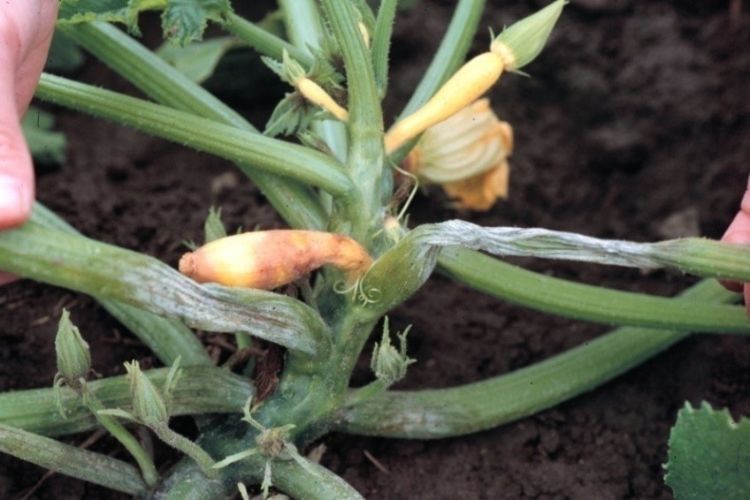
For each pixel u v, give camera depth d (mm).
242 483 962
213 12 987
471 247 895
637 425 1105
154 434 1052
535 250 893
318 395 972
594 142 1332
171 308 849
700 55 1367
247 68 1315
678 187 1306
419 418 1040
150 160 1307
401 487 1057
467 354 1155
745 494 942
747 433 920
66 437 1048
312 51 979
